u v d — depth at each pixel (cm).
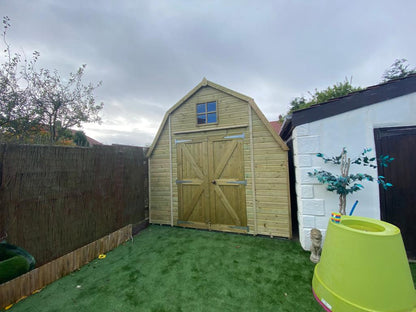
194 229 404
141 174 439
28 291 196
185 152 420
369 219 183
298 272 230
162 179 443
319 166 273
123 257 281
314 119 276
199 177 405
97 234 319
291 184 404
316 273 189
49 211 248
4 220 203
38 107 539
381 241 146
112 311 174
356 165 256
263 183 351
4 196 204
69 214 274
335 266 162
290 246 304
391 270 141
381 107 247
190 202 412
